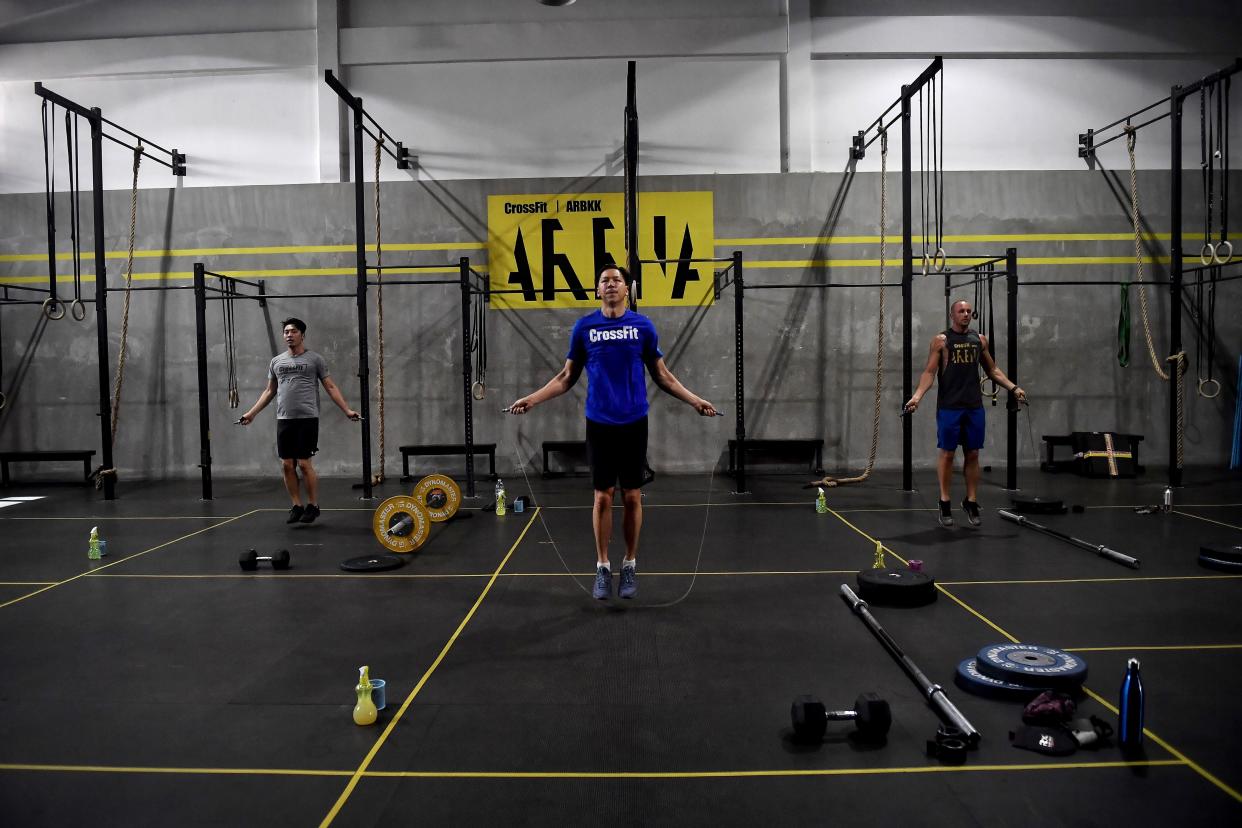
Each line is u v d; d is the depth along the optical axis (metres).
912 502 6.15
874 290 8.05
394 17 8.26
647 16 8.26
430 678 2.60
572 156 8.17
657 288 8.05
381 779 1.93
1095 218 8.09
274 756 2.06
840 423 8.09
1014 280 6.44
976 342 4.97
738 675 2.60
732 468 8.01
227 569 4.18
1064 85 8.25
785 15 8.18
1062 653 2.54
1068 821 1.72
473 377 8.07
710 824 1.72
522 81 8.20
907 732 2.17
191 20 8.30
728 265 8.03
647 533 5.04
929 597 3.39
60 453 7.78
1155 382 8.12
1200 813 1.74
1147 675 2.54
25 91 8.30
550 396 3.35
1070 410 8.10
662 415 8.07
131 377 8.11
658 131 8.20
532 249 8.07
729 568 4.09
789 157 8.15
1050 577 3.81
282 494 7.06
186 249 8.09
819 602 3.45
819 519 5.46
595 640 2.96
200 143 8.26
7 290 8.06
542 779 1.93
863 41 8.19
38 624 3.26
